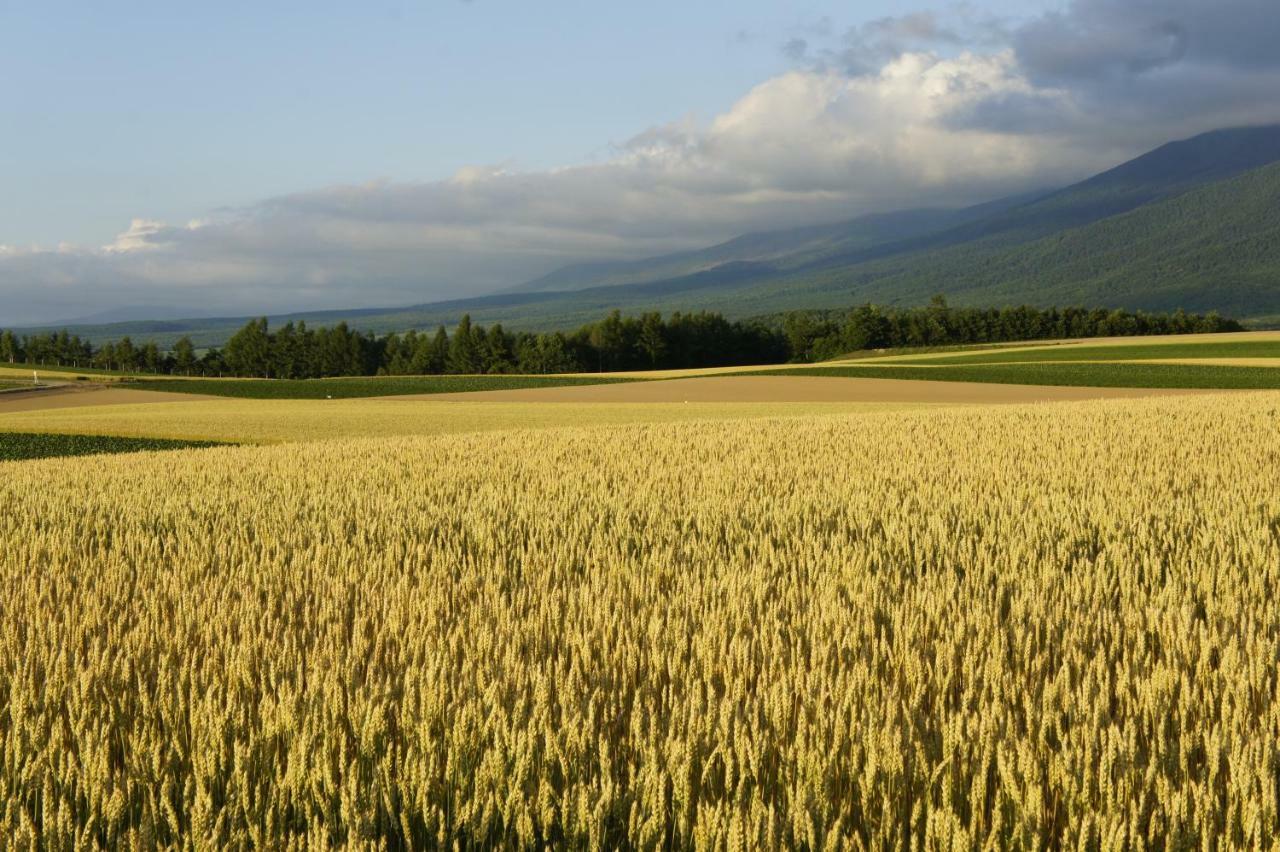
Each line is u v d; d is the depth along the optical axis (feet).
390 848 11.25
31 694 14.61
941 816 10.39
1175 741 12.82
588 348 453.99
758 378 243.81
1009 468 48.70
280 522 34.68
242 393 251.19
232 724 13.50
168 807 10.99
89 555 28.81
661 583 23.02
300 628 19.10
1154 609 18.31
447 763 12.13
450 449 71.15
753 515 34.24
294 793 11.66
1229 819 10.95
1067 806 11.40
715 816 10.61
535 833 11.35
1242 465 48.80
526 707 14.30
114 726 14.17
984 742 12.57
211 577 24.64
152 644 17.67
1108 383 209.77
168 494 45.73
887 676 15.80
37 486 51.24
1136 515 32.30
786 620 18.78
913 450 61.67
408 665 16.33
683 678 15.29
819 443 68.54
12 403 215.72
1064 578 22.72
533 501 39.11
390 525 33.22
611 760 12.66
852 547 26.91
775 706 13.51
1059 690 14.44
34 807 12.05
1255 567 23.56
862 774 11.97
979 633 17.38
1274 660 16.15
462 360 468.75
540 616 18.98
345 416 156.25
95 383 291.17
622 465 55.26
